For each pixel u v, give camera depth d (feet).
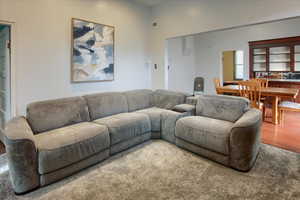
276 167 7.67
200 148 8.63
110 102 10.78
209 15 12.65
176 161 8.23
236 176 7.06
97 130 8.05
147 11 16.11
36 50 10.03
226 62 28.78
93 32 12.32
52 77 10.70
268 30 20.61
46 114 8.32
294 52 19.53
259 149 9.16
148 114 10.80
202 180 6.81
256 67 22.36
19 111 9.63
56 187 6.47
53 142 6.77
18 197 5.96
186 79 24.16
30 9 9.71
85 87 12.30
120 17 14.02
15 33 9.31
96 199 5.85
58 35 10.79
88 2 12.03
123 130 9.07
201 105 10.68
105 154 8.32
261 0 10.50
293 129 12.37
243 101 9.27
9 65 9.42
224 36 23.67
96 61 12.63
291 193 6.05
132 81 15.40
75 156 7.10
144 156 8.71
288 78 20.24
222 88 15.28
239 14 11.35
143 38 16.02
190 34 13.82
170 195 6.00
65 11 11.00
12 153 5.90
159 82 16.26
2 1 8.86
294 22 19.10
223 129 7.97
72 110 9.10
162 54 15.78
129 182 6.72
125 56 14.65
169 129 10.22
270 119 14.76
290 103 13.50
